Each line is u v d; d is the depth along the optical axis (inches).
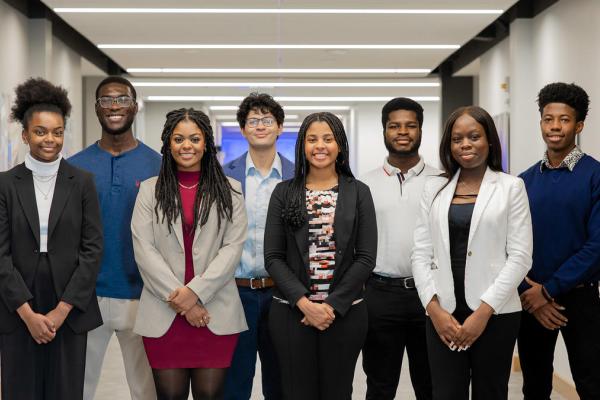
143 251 123.0
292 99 613.3
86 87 463.2
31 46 298.2
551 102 136.6
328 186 124.0
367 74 460.4
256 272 140.1
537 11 270.1
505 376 117.5
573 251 134.3
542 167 140.3
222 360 125.1
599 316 134.8
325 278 119.4
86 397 140.6
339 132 123.0
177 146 124.7
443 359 118.5
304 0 267.0
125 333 139.9
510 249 116.6
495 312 113.5
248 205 141.4
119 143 141.6
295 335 118.8
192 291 119.9
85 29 316.8
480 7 277.6
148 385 141.4
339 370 119.0
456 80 450.9
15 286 115.9
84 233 122.7
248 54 382.6
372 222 122.6
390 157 143.9
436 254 120.0
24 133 122.1
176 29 317.7
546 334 138.9
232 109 696.4
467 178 122.5
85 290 119.6
